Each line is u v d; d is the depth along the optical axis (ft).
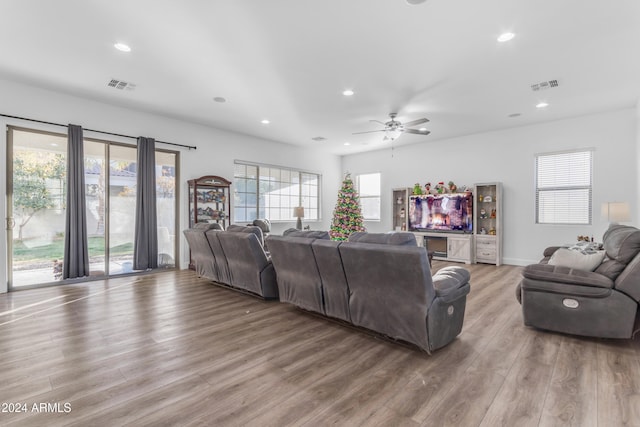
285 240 10.45
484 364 7.34
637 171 16.17
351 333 9.26
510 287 14.67
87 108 15.76
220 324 9.98
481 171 22.02
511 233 20.72
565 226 18.80
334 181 30.37
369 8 8.58
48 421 5.30
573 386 6.37
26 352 7.93
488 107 16.61
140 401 5.89
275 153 25.14
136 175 17.53
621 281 8.20
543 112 17.43
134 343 8.50
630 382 6.50
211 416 5.46
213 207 20.70
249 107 16.88
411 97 15.19
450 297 7.97
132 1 8.30
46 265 14.97
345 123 19.81
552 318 9.03
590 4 8.35
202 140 20.49
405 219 25.59
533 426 5.16
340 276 9.16
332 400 5.93
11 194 13.96
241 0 8.25
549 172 19.45
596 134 17.74
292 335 9.11
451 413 5.52
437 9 8.62
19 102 13.83
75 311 11.19
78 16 8.96
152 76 13.04
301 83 13.65
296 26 9.45
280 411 5.60
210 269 15.01
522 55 11.11
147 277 16.97
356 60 11.55
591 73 12.50
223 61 11.70
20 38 10.15
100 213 16.58
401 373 6.94
